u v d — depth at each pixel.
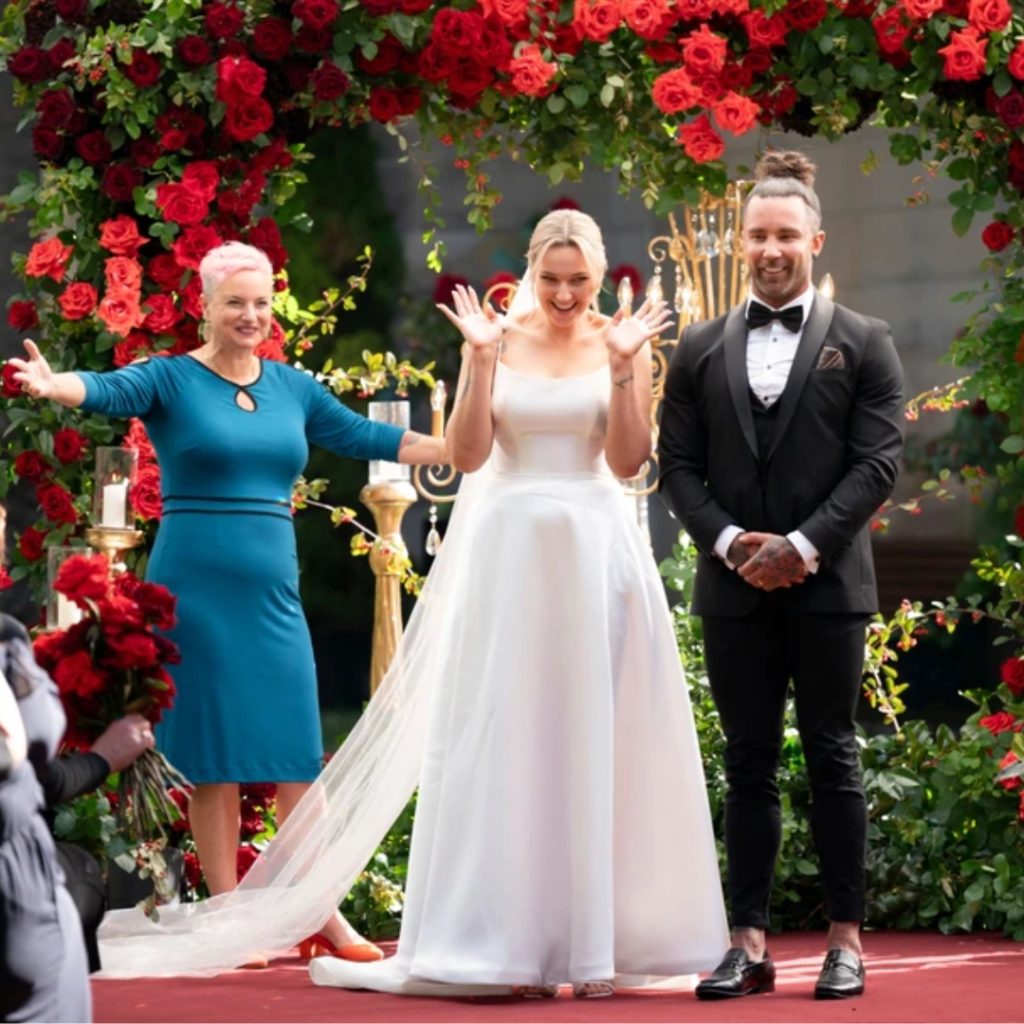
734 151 22.62
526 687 9.31
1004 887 11.38
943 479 12.16
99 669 7.30
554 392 9.52
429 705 9.98
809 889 11.88
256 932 10.12
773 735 9.09
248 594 10.16
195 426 10.15
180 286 10.87
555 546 9.41
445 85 11.15
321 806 10.20
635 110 11.21
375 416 11.47
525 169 24.45
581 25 10.84
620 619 9.48
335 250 25.08
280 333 11.59
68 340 11.11
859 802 9.02
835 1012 8.55
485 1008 8.88
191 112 10.95
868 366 9.01
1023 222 11.16
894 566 23.38
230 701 10.10
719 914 9.39
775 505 8.93
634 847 9.39
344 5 10.80
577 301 9.44
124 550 11.15
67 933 6.74
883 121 11.46
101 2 10.81
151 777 7.47
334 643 25.19
